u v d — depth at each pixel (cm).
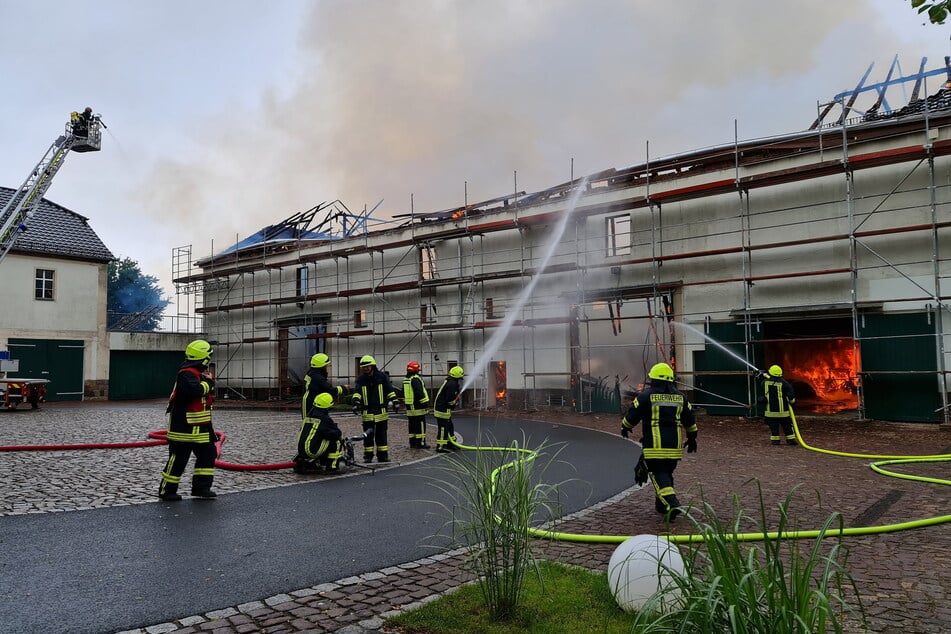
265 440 1406
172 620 415
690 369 1966
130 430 1542
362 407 1096
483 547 420
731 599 270
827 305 1697
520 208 2362
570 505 769
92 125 2792
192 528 648
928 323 1588
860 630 393
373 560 545
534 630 382
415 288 2603
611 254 2225
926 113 1578
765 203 1875
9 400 2183
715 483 888
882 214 1691
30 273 2816
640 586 399
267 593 465
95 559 542
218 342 3416
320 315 2945
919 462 1057
